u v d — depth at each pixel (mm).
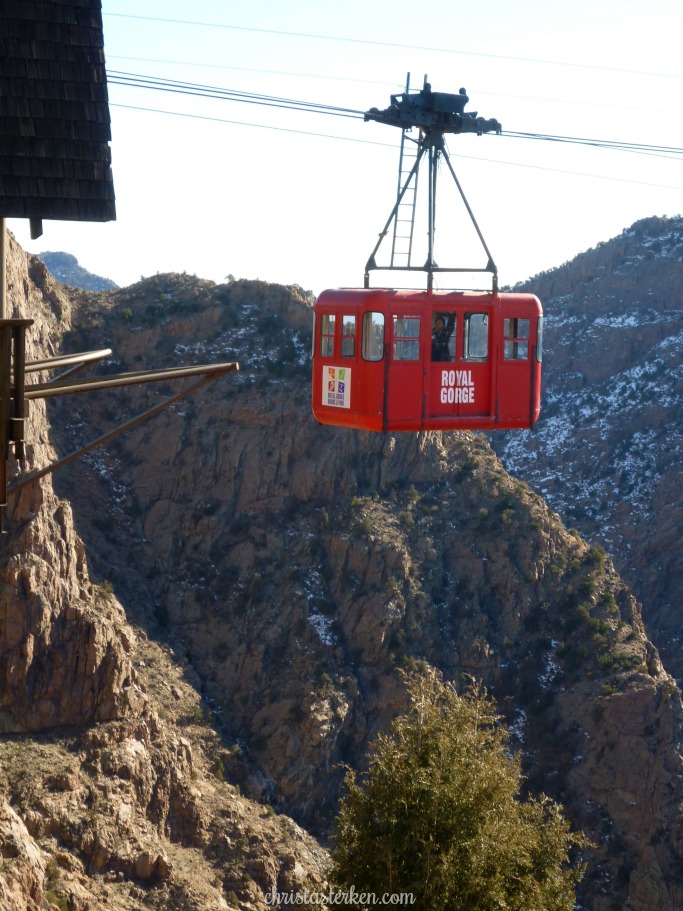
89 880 65375
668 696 99375
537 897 35594
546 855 37938
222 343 121812
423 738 37969
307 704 94375
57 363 19469
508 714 101125
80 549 86938
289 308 124438
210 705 95438
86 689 77000
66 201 20312
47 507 82250
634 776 95062
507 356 26844
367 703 98000
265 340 121438
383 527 108688
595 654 104438
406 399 26078
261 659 98625
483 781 36312
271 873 74750
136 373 18625
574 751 98250
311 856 80000
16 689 74688
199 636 101812
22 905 54250
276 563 105688
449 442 121625
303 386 115875
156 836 73312
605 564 115625
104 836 68500
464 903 33625
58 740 74812
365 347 25891
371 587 103750
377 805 36812
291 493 111188
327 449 112250
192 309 125625
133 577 104188
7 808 60000
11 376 17328
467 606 106688
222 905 69000
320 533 108312
